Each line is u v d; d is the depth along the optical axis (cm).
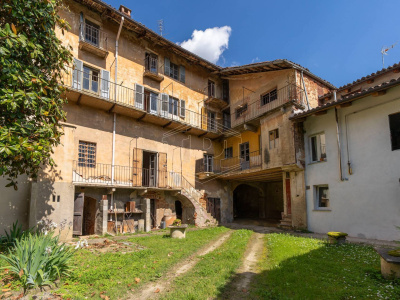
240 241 1081
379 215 1107
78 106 1495
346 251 841
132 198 1622
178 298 490
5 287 500
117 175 1588
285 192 1627
